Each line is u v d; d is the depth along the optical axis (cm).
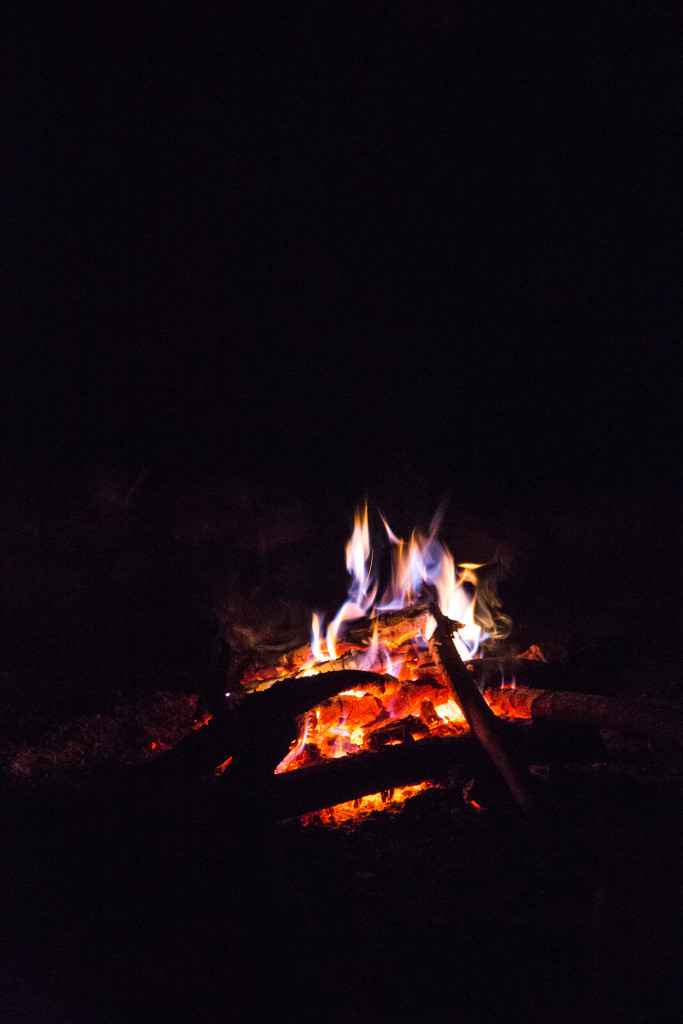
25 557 472
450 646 295
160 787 259
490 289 481
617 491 476
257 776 242
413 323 482
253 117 452
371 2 430
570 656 386
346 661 338
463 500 479
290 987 190
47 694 396
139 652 445
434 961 195
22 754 325
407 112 453
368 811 263
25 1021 189
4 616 466
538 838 237
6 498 470
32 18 436
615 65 441
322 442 483
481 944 199
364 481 482
